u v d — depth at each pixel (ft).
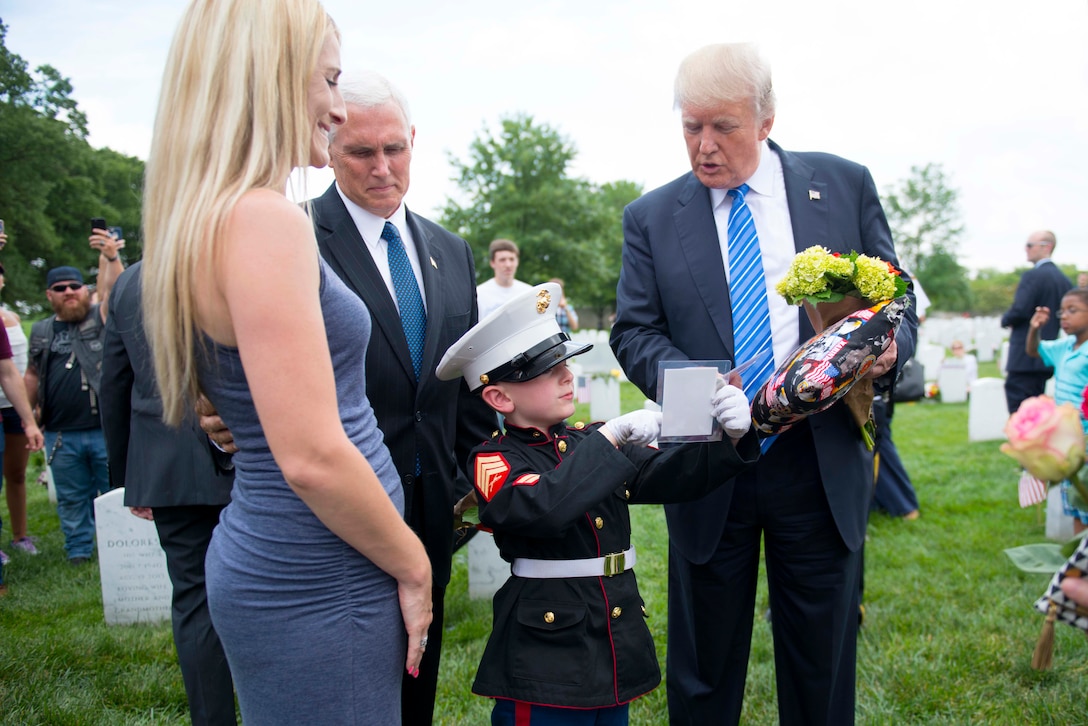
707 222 8.26
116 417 9.71
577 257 115.34
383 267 7.82
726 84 7.27
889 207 166.40
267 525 4.63
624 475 6.12
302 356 4.20
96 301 18.17
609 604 6.55
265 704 4.82
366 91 7.31
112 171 126.93
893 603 13.53
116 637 12.76
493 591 14.38
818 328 7.18
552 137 118.21
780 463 7.85
